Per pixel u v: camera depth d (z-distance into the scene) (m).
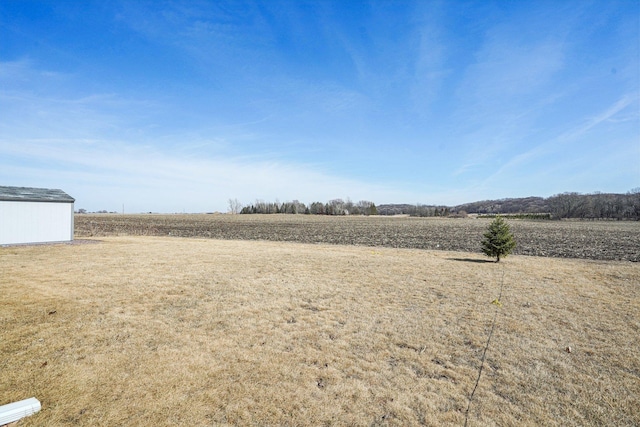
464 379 4.60
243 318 6.87
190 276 10.50
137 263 12.57
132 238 24.38
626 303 8.14
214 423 3.59
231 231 37.12
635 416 3.81
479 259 15.35
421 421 3.69
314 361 5.06
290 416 3.74
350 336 6.04
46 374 4.50
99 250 16.14
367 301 8.19
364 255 16.12
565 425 3.65
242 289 9.09
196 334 5.99
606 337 6.06
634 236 30.52
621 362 5.11
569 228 44.06
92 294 8.26
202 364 4.88
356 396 4.15
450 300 8.31
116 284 9.27
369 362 5.07
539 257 16.58
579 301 8.28
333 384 4.42
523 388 4.39
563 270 12.41
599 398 4.17
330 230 39.41
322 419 3.70
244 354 5.24
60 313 6.88
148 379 4.44
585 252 19.14
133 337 5.80
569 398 4.16
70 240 19.89
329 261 13.88
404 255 16.58
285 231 37.47
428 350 5.50
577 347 5.64
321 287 9.46
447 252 18.41
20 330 5.96
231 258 14.36
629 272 12.05
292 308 7.58
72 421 3.56
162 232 34.50
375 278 10.66
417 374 4.73
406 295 8.74
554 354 5.37
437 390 4.33
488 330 6.36
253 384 4.38
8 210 17.48
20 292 8.29
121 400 3.96
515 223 60.97
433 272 11.72
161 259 13.69
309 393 4.20
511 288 9.52
